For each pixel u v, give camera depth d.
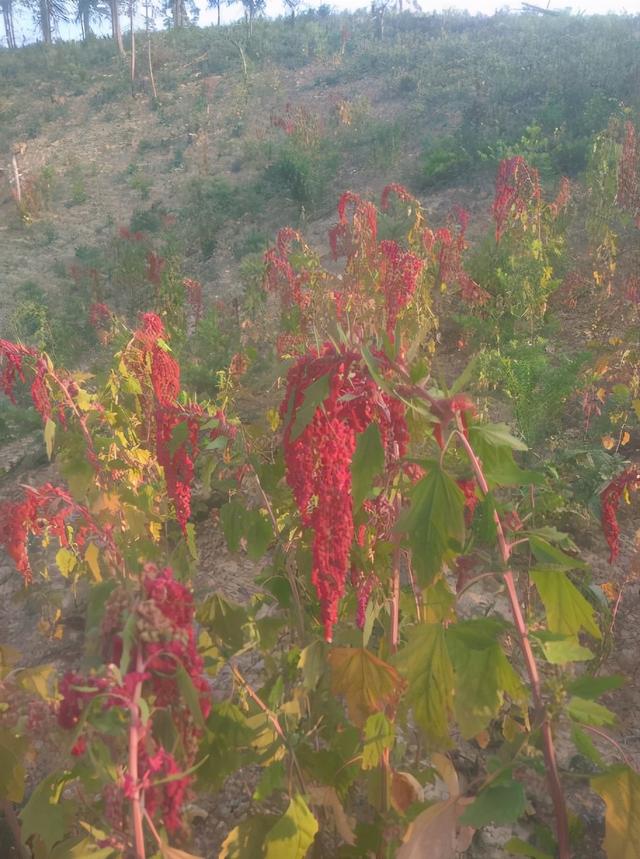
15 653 2.63
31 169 27.11
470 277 8.88
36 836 2.62
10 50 44.19
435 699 1.98
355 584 2.32
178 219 20.44
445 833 2.04
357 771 2.36
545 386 5.43
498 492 4.63
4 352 3.19
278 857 1.99
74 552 3.14
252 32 37.69
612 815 1.92
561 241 8.89
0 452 8.21
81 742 1.71
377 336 2.01
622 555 4.57
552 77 20.47
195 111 29.52
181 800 1.66
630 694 3.66
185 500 2.80
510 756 2.22
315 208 18.02
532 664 1.99
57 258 20.23
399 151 19.52
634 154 10.25
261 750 2.31
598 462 5.06
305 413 1.79
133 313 13.94
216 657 2.35
